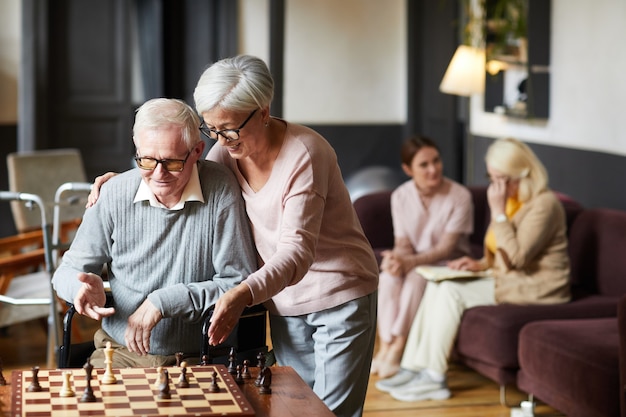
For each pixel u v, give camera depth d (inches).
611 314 165.3
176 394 78.7
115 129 348.2
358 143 372.8
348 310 106.0
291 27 362.3
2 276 174.9
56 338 165.6
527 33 239.1
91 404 75.7
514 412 136.5
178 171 96.5
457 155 344.2
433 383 169.6
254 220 103.3
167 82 385.1
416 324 173.9
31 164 223.1
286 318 108.4
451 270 174.1
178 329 103.4
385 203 211.6
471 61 248.2
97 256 103.5
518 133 252.4
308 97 366.9
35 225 221.3
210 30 378.3
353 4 367.2
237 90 94.1
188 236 101.3
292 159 99.8
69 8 339.3
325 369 106.4
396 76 374.0
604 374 135.0
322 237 105.0
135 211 101.7
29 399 76.6
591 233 179.2
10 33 323.3
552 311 162.7
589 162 217.6
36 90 329.4
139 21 388.2
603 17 209.9
